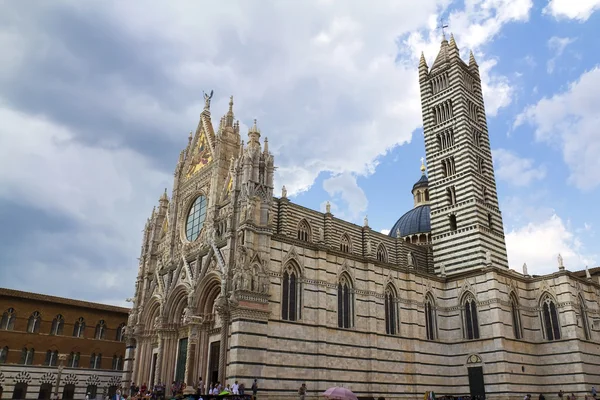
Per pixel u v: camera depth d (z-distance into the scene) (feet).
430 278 245.45
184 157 261.44
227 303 178.09
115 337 298.97
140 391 208.33
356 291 211.00
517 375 223.51
